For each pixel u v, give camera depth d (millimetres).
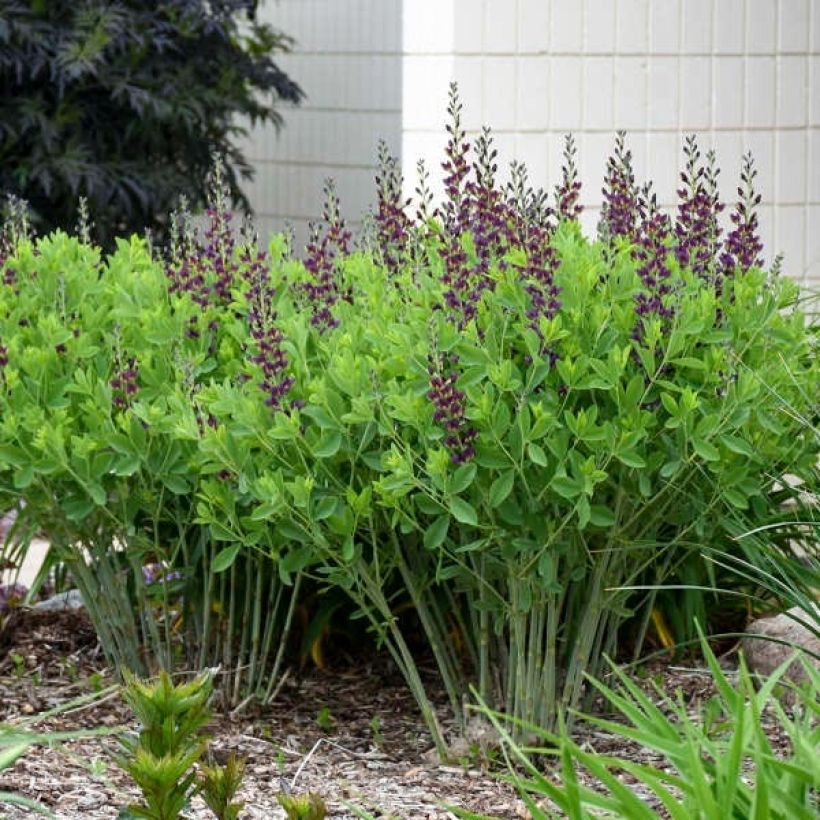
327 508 5164
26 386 5797
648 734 3693
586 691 5684
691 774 3471
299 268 6258
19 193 12039
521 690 5320
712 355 5293
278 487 5191
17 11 11406
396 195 6121
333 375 5238
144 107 12141
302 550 5387
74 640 6703
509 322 5383
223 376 6082
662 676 6023
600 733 5535
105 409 5605
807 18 12352
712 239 5625
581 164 12008
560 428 5152
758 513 5727
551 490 5148
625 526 5195
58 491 5934
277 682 6117
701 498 5367
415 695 5410
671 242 5945
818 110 12398
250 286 6047
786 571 6047
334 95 13766
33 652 6520
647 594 5887
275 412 5332
